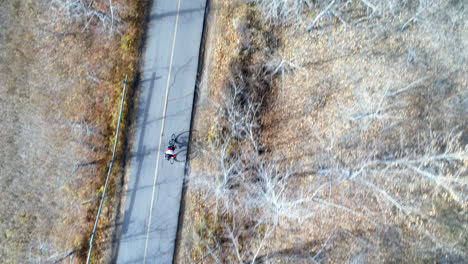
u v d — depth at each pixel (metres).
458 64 19.81
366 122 20.67
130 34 21.31
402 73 20.38
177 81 21.27
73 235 20.81
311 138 21.19
